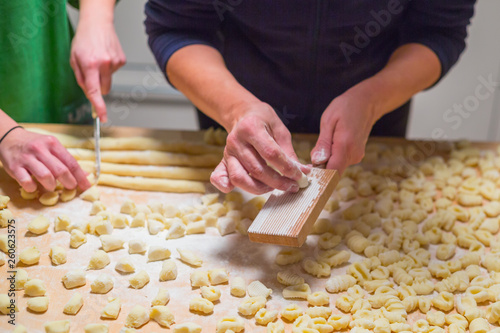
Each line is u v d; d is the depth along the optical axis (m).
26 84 1.35
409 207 1.17
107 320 0.88
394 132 1.53
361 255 1.05
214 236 1.09
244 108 1.02
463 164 1.34
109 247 1.02
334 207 1.17
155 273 0.98
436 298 0.93
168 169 1.26
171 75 1.24
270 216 0.91
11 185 1.20
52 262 0.99
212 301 0.92
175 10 1.26
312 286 0.97
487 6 2.19
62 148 1.17
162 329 0.87
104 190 1.21
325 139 1.06
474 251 1.05
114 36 1.36
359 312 0.89
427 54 1.25
